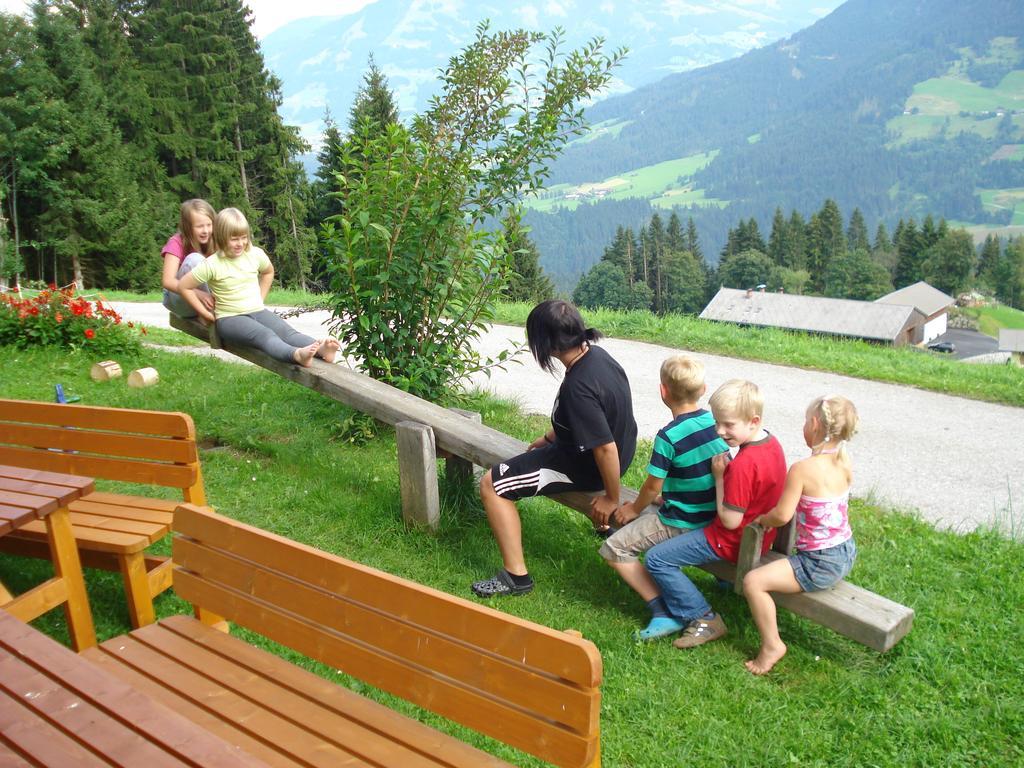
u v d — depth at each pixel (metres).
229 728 2.22
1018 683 3.35
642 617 3.94
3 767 1.73
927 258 146.50
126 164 42.91
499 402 7.90
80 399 7.44
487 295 6.73
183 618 2.81
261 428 6.51
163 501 3.84
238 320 5.62
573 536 4.80
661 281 144.50
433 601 2.13
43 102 39.06
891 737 3.05
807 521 3.42
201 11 48.88
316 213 50.25
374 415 5.07
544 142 6.32
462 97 6.36
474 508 4.99
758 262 138.88
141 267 42.38
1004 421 8.09
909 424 7.99
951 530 5.13
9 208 41.19
